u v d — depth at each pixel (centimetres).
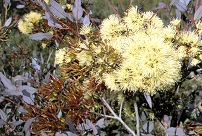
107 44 64
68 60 68
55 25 70
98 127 72
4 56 123
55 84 75
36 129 75
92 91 71
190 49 67
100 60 63
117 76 61
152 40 60
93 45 65
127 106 81
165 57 59
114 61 62
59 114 74
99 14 190
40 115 76
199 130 78
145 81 60
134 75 60
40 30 95
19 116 92
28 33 97
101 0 197
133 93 66
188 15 78
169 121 77
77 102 73
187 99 83
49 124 74
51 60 151
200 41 67
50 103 76
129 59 60
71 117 73
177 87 80
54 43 98
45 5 70
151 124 76
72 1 97
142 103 81
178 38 67
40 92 78
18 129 89
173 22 73
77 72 70
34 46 159
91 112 74
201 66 75
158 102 82
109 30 65
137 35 62
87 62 64
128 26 65
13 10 160
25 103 79
